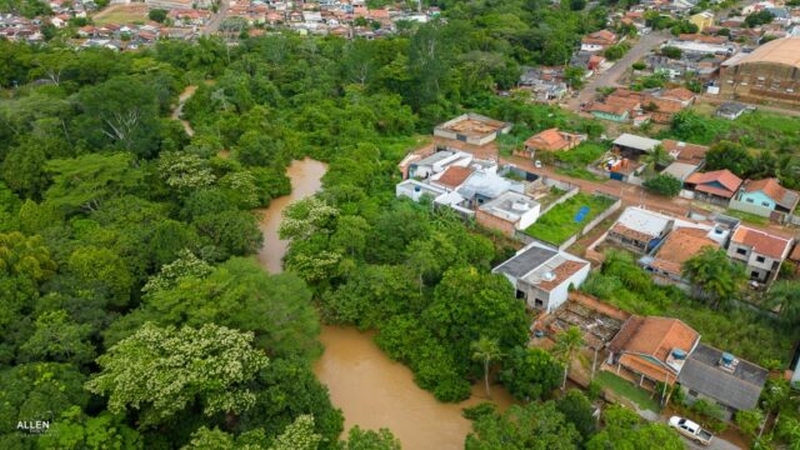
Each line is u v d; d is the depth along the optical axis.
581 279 58.34
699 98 115.81
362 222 61.47
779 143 90.25
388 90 112.19
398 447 38.41
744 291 57.44
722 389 43.72
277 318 46.97
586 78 130.62
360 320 54.16
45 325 43.41
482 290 49.41
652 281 59.31
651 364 46.28
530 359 45.19
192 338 42.06
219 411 41.06
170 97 107.44
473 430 43.78
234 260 53.09
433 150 93.06
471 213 70.06
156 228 57.06
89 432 36.56
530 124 103.94
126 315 48.19
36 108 81.19
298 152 92.44
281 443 38.00
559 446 37.12
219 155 83.25
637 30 163.38
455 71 116.88
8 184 69.50
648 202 77.00
